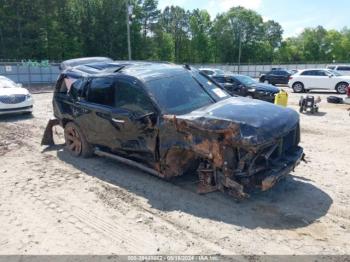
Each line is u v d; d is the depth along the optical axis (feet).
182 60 294.46
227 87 51.21
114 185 18.21
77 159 22.86
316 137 29.22
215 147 14.65
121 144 19.15
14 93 39.99
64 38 187.62
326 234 13.05
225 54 296.71
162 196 16.62
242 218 14.32
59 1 186.60
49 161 22.68
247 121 14.69
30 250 12.48
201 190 16.46
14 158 23.63
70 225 14.16
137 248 12.42
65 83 23.82
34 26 176.55
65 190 17.79
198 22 292.40
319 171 19.81
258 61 297.53
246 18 289.12
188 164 16.99
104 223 14.26
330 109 46.96
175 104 17.49
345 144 26.58
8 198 16.94
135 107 18.04
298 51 321.93
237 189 14.66
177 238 13.00
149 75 18.79
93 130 20.98
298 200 15.88
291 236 12.94
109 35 204.44
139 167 18.60
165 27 289.12
